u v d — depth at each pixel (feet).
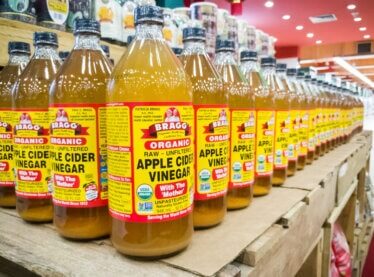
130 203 1.77
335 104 6.30
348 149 6.31
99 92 1.97
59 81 1.96
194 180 2.18
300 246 2.85
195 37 2.22
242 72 2.78
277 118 3.31
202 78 2.16
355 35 21.15
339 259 5.76
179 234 1.83
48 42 2.31
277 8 15.75
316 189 3.38
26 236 2.15
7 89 2.52
